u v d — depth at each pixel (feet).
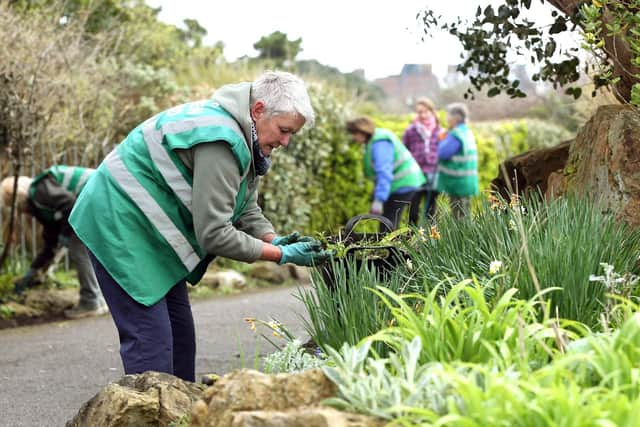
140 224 13.70
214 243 13.42
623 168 16.14
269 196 40.86
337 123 43.96
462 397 9.00
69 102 35.24
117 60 42.60
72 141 36.88
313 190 43.16
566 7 18.43
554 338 11.02
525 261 12.78
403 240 15.40
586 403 9.09
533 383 8.90
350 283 13.04
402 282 14.20
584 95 27.25
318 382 9.93
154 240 13.78
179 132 13.42
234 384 9.93
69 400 19.49
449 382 9.16
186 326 15.11
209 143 13.28
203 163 13.25
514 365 9.58
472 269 14.12
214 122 13.34
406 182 37.09
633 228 15.70
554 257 12.75
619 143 16.35
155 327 13.80
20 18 34.32
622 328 9.95
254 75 47.75
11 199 31.68
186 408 12.30
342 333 12.62
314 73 50.47
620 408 8.30
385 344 12.10
